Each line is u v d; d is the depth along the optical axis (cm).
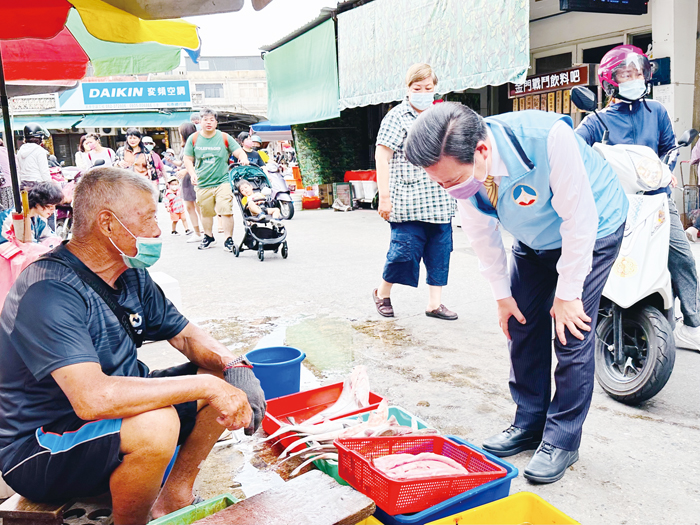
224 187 798
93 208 175
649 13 819
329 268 660
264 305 509
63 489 177
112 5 289
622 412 289
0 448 179
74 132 2973
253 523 157
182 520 174
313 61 1133
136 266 184
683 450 250
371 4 890
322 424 243
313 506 165
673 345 276
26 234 307
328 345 397
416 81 409
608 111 341
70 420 177
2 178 550
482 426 277
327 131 1357
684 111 685
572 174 200
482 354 374
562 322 223
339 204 1291
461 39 700
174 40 331
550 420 238
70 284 174
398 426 228
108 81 2052
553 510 174
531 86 884
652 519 203
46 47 441
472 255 688
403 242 435
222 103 4056
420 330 427
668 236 284
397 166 421
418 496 179
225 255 782
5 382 176
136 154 931
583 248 209
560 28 976
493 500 192
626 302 283
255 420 200
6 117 302
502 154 202
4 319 175
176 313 221
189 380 181
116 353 188
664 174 293
